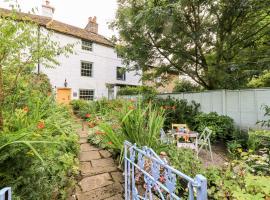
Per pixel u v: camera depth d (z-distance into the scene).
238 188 1.66
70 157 2.98
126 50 7.54
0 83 2.19
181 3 4.98
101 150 4.22
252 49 6.23
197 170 2.53
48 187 2.02
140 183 2.64
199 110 7.40
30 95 3.35
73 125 5.03
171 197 1.38
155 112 3.73
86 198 2.47
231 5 5.29
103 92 14.68
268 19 6.05
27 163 1.86
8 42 2.00
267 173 2.27
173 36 6.73
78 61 13.11
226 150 5.18
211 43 6.70
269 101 5.30
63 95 12.20
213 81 7.10
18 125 2.24
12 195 1.58
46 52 2.56
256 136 4.40
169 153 3.06
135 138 3.19
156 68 8.57
